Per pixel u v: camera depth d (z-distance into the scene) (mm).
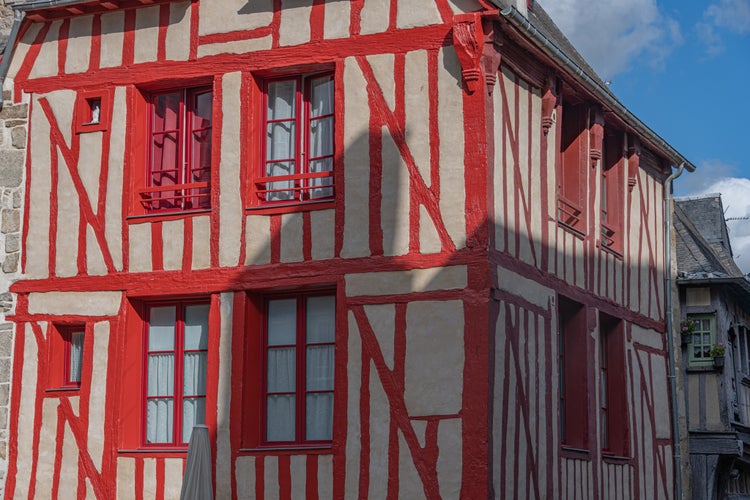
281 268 11883
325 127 12273
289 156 12352
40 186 12938
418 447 11141
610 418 14375
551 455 12125
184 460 12000
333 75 12266
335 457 11406
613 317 14281
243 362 11906
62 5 12820
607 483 13562
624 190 14922
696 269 17656
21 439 12609
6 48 13125
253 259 12023
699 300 17188
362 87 11828
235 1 12469
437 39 11633
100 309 12523
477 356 11070
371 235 11594
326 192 12141
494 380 11133
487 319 11109
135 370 12453
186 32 12617
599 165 14023
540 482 11844
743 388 18359
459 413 11047
